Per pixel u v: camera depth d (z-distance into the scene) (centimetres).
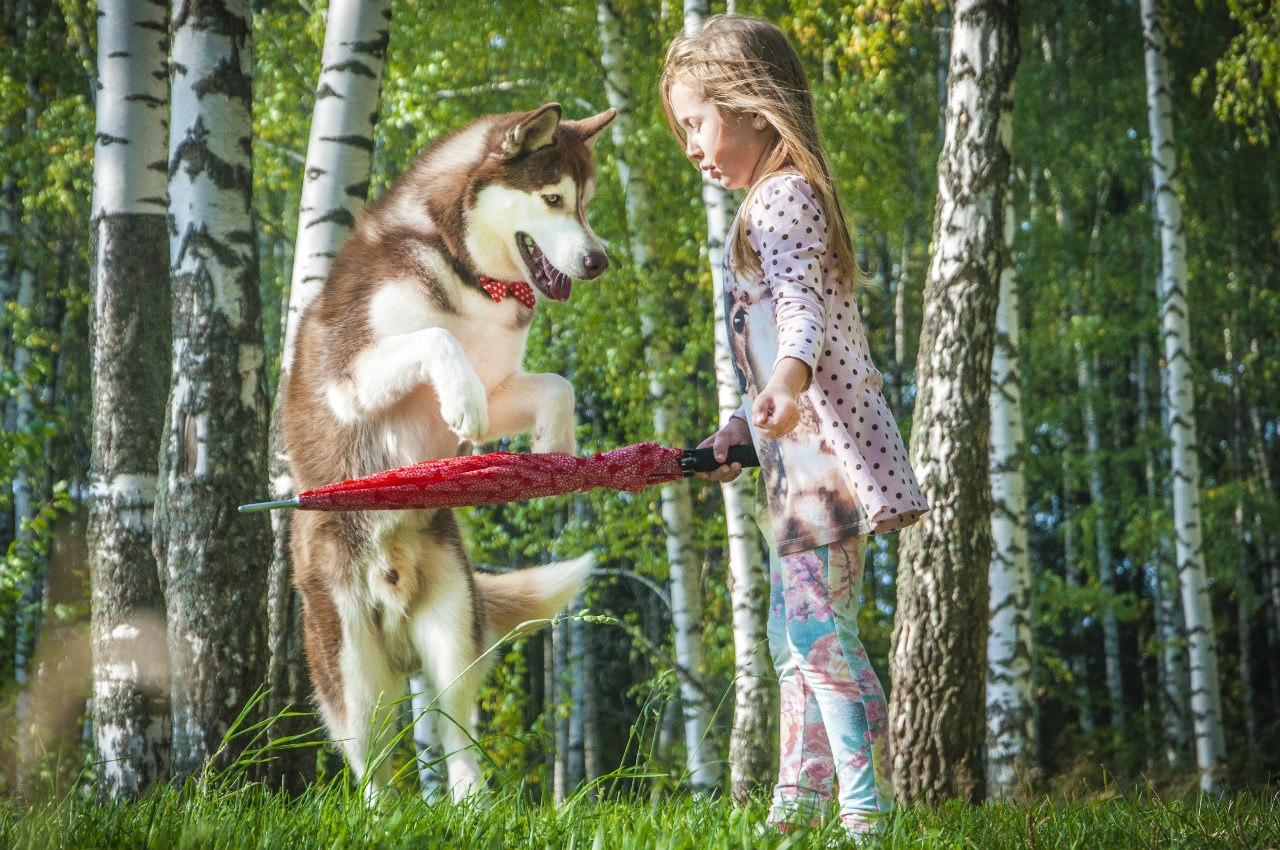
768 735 716
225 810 205
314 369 350
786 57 239
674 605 906
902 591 521
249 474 381
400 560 343
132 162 454
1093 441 1548
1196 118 1484
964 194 534
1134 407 1806
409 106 1026
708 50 238
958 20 546
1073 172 1509
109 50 458
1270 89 862
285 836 177
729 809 219
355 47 463
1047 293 1513
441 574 348
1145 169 1446
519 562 1259
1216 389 1750
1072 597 1408
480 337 351
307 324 360
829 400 217
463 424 304
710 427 1198
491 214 346
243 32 404
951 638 504
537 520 1180
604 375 1065
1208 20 1488
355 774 339
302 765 408
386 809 213
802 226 221
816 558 216
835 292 230
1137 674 2178
